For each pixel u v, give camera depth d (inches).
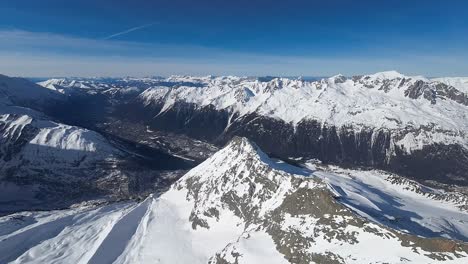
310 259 3732.8
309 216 4315.9
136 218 6909.5
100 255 5457.7
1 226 6968.5
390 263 3275.1
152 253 5349.4
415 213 5610.2
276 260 3959.2
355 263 3417.8
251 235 4613.7
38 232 6678.2
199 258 4918.8
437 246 3302.2
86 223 7268.7
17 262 5546.3
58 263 5423.2
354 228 3863.2
